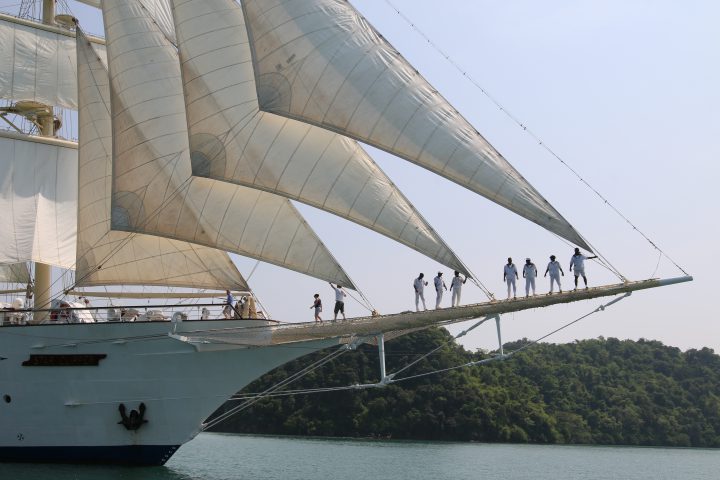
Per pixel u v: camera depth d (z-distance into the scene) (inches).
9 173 1592.0
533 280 1059.9
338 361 3951.8
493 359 1058.1
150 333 1190.9
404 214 1069.8
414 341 4018.2
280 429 3959.2
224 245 1245.1
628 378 4936.0
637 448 4151.1
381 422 3727.9
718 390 4936.0
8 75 1685.5
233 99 1200.8
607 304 1021.2
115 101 1360.7
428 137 1006.4
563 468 2236.7
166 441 1206.3
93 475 1133.7
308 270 1193.4
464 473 1849.2
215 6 1245.7
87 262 1406.3
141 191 1314.0
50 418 1214.9
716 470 2397.9
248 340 1154.7
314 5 1106.7
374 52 1070.4
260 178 1149.7
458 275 1084.5
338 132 1055.6
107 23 1384.1
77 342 1204.5
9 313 1305.4
